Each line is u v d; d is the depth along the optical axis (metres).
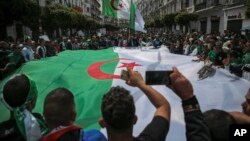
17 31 26.38
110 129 1.48
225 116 1.60
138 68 4.92
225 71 4.69
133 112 1.48
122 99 1.46
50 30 32.81
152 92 1.73
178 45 14.03
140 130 3.41
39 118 2.37
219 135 1.54
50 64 5.11
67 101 1.83
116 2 12.49
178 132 3.35
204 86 4.29
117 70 4.80
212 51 8.27
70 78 4.53
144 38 19.23
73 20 37.22
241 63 8.08
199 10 36.53
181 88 1.61
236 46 9.77
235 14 26.72
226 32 23.19
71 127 1.80
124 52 6.33
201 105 3.89
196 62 5.25
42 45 11.41
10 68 6.38
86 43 16.19
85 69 4.90
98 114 3.72
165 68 5.00
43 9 31.83
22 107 2.20
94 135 1.88
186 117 1.58
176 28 46.62
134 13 12.13
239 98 4.00
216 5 30.88
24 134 2.16
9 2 20.59
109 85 4.27
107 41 17.78
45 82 4.46
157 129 1.57
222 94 4.09
